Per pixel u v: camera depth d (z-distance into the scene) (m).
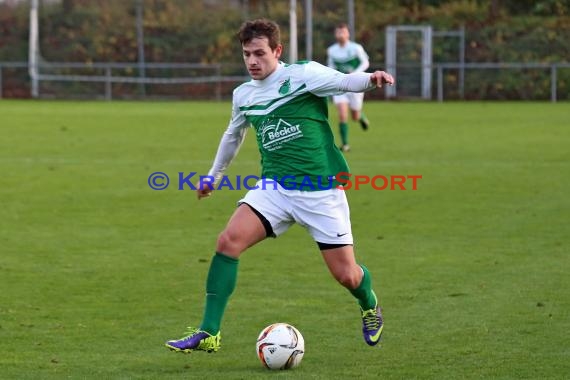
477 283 25.91
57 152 56.69
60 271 27.64
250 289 25.52
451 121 79.44
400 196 41.34
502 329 21.33
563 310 22.91
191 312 23.22
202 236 33.06
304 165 18.84
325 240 19.05
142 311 23.30
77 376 18.12
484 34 114.31
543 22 115.75
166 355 19.66
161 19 120.44
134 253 30.23
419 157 54.47
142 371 18.45
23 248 30.91
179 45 119.38
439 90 110.69
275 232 19.19
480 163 51.78
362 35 117.19
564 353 19.38
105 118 82.19
